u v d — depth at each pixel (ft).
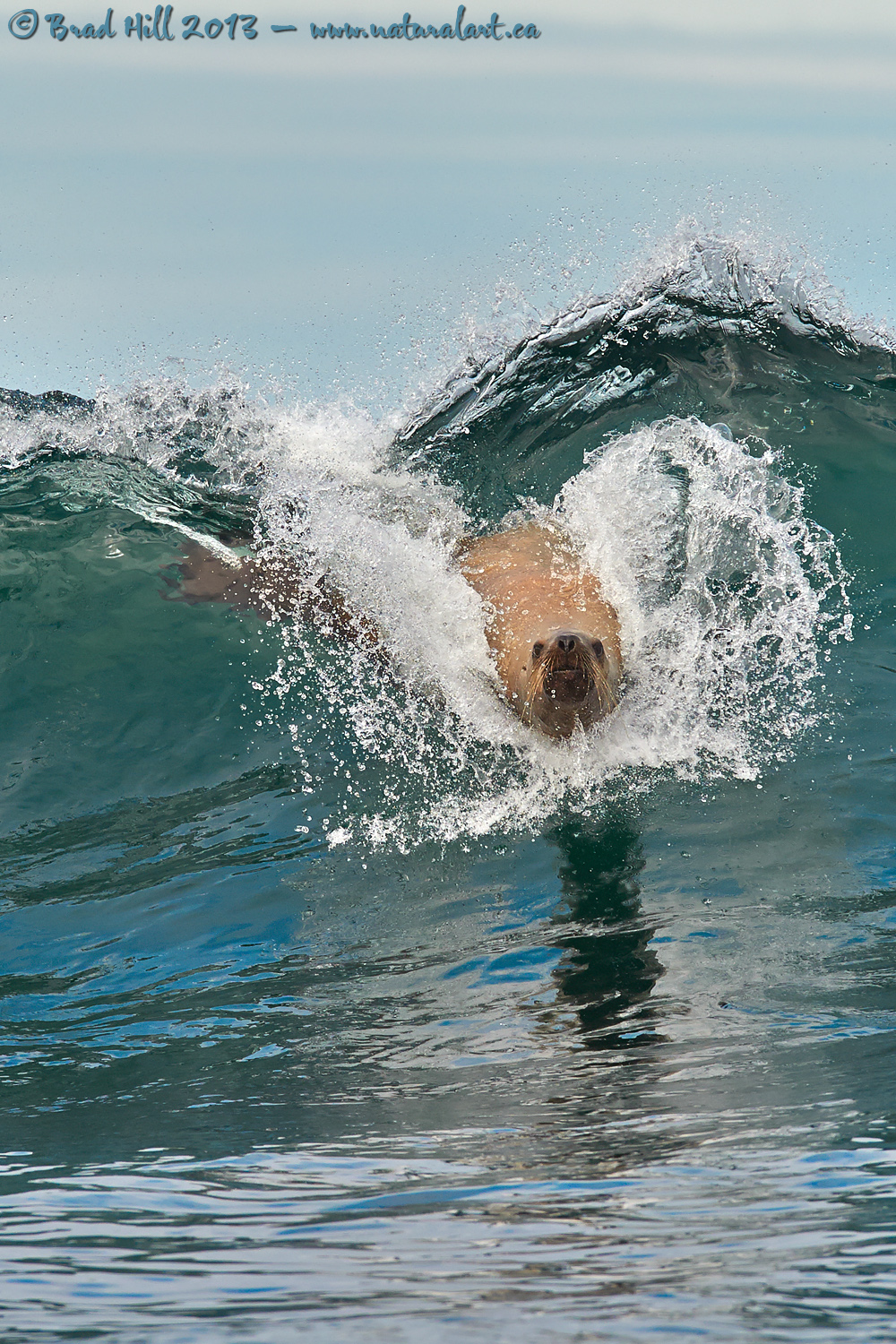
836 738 79.97
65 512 111.65
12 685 92.38
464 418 125.29
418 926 63.31
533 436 121.49
